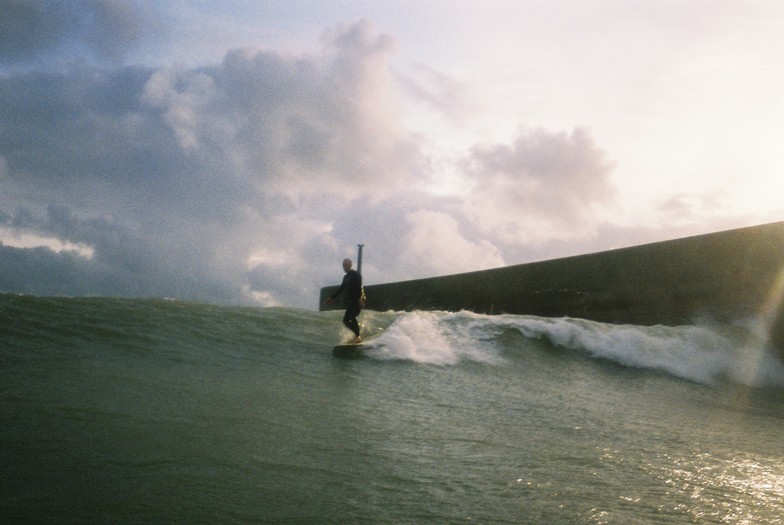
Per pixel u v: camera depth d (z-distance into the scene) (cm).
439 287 2073
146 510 307
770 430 661
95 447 381
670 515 363
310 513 326
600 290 1495
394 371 794
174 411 478
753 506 391
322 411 544
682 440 562
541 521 340
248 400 549
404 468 412
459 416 584
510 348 984
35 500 304
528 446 494
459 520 334
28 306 787
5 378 517
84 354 652
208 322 895
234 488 346
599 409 680
